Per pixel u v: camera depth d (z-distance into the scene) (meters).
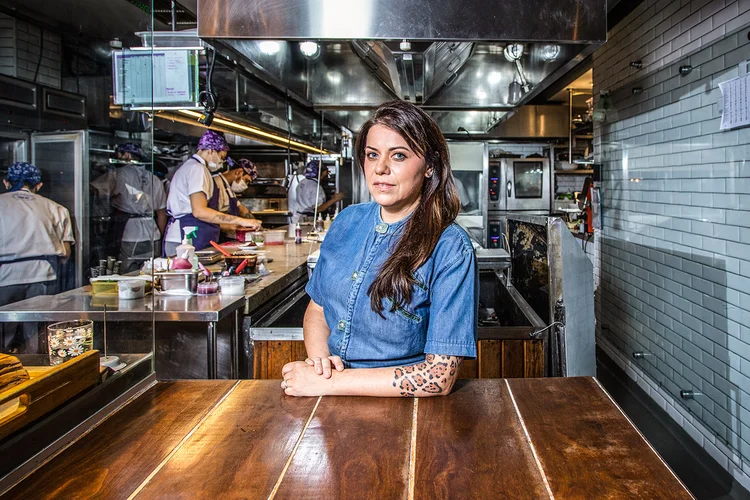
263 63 2.70
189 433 0.91
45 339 1.45
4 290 1.70
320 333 1.38
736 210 2.59
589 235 5.21
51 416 0.85
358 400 1.07
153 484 0.75
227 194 4.54
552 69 2.71
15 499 0.71
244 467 0.80
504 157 7.52
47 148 1.90
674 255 3.26
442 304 1.10
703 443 2.89
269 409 1.02
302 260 3.47
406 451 0.84
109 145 2.19
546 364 2.00
